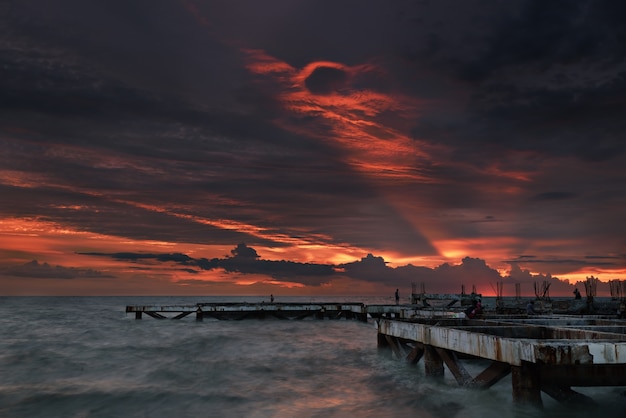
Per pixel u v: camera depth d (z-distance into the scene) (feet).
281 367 63.10
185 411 41.39
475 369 56.13
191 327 133.18
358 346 86.94
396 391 46.37
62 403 44.75
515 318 67.87
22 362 69.41
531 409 31.42
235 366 64.13
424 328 46.29
